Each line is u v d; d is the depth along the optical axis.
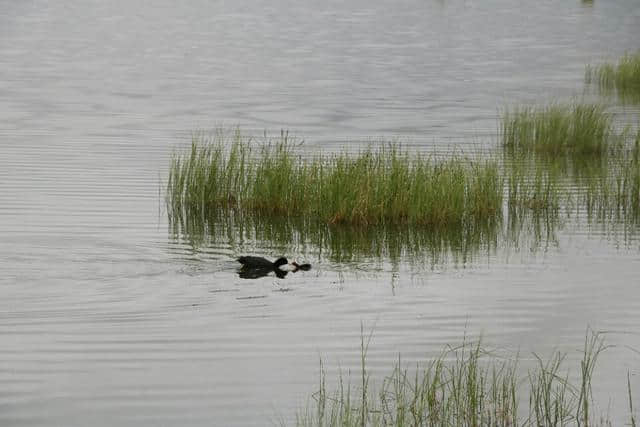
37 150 40.50
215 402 15.84
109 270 23.39
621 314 20.77
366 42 91.94
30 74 68.94
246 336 19.03
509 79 70.31
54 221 28.28
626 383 16.94
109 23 105.69
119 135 45.22
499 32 100.25
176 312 20.38
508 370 17.30
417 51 86.12
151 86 64.69
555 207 32.84
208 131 47.00
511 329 19.77
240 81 67.81
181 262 24.52
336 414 14.98
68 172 36.06
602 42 93.25
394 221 30.38
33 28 99.25
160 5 124.81
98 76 69.06
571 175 38.53
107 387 16.38
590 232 29.22
